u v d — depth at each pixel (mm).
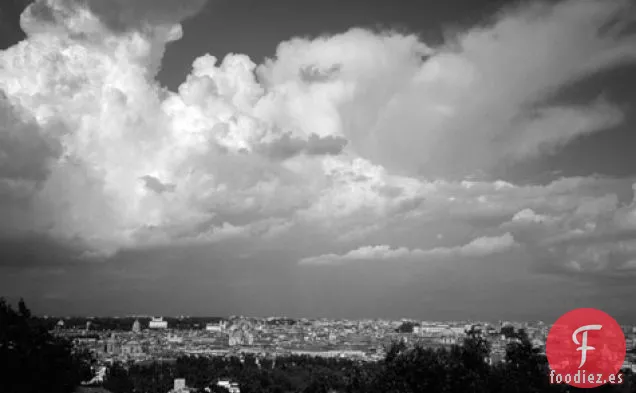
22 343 182625
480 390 170375
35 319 197000
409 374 181750
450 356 186125
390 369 188875
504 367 179750
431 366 179500
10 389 177875
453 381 174875
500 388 171375
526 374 170375
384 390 185750
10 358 177125
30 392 182625
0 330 178625
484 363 182750
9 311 186375
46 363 190375
